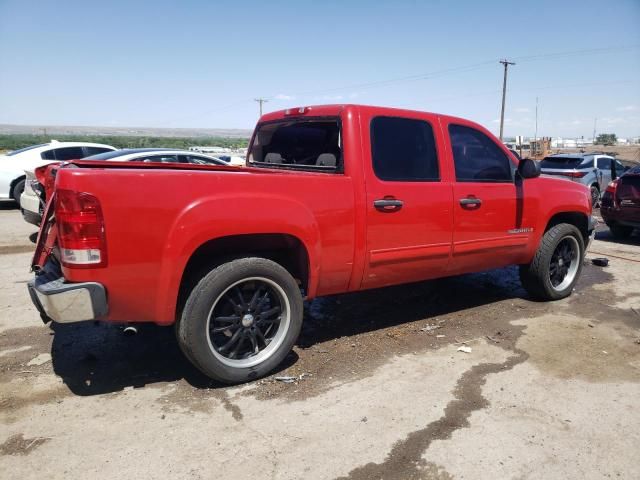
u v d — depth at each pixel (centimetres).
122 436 280
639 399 333
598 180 1527
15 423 291
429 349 407
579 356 398
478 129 460
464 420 303
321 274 365
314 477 251
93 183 277
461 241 441
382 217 385
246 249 355
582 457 271
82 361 375
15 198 1148
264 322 350
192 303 313
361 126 379
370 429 292
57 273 308
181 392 331
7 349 395
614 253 819
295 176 341
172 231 297
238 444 275
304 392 333
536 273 521
